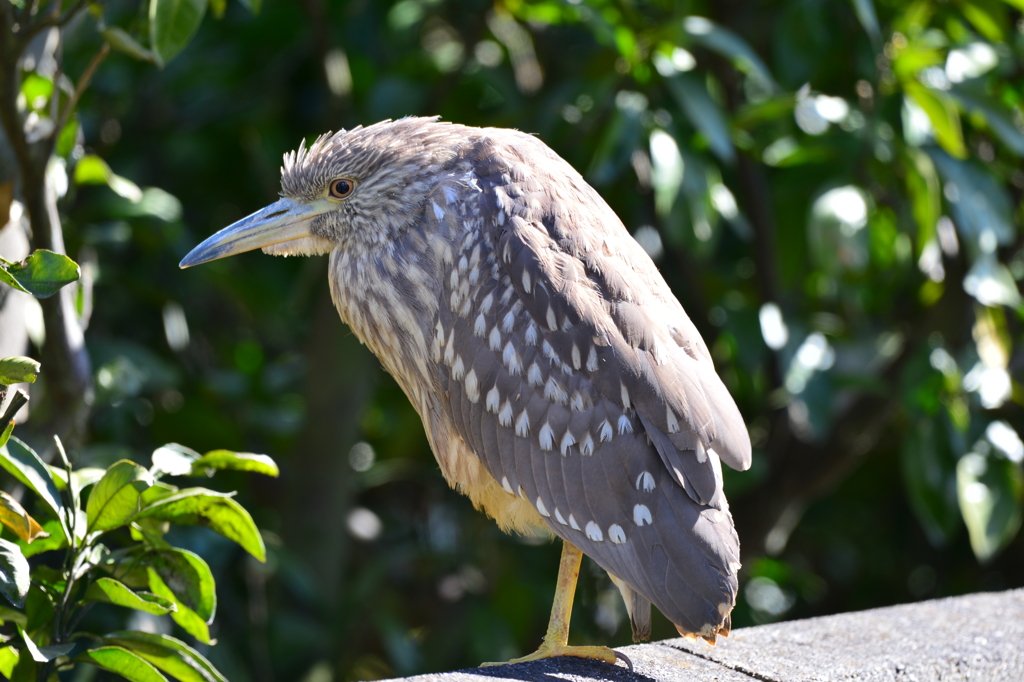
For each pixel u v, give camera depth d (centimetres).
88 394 609
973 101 898
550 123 977
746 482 966
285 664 1011
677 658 532
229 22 1095
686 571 484
